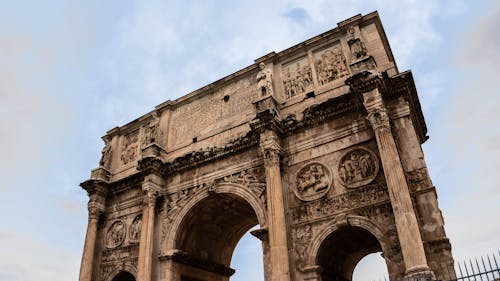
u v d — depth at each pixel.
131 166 29.17
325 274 19.89
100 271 26.56
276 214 19.72
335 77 23.16
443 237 16.14
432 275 14.76
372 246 21.81
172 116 29.42
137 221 26.58
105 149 30.89
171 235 24.30
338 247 20.86
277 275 18.25
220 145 25.14
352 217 18.69
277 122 22.16
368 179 19.20
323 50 24.64
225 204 25.48
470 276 12.16
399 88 19.91
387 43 24.42
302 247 19.38
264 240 20.55
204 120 27.34
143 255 23.45
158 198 25.62
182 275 24.30
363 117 20.67
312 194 20.36
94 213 27.67
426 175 17.72
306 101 23.11
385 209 18.12
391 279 16.64
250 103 25.67
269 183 20.73
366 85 19.44
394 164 17.48
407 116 19.34
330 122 21.58
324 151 21.09
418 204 17.31
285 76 25.11
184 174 25.77
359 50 21.52
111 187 28.75
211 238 28.03
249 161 23.36
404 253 15.65
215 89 28.12
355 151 20.19
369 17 23.33
